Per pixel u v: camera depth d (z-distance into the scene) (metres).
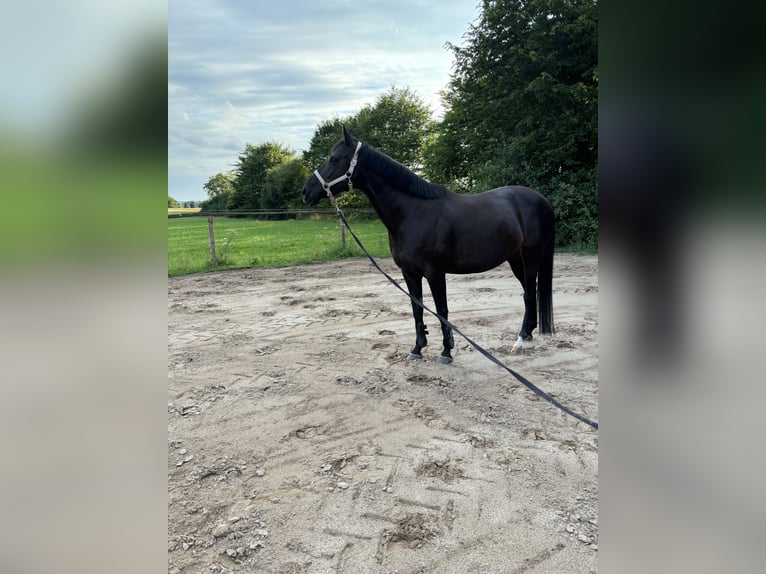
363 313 5.59
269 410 3.11
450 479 2.30
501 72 12.77
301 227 18.16
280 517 2.07
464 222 3.62
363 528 1.99
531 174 11.52
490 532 1.94
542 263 4.21
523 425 2.82
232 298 6.58
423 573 1.74
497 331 4.67
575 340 4.33
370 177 3.60
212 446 2.68
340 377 3.63
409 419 2.93
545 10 11.68
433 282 3.71
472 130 14.78
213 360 4.08
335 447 2.63
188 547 1.90
